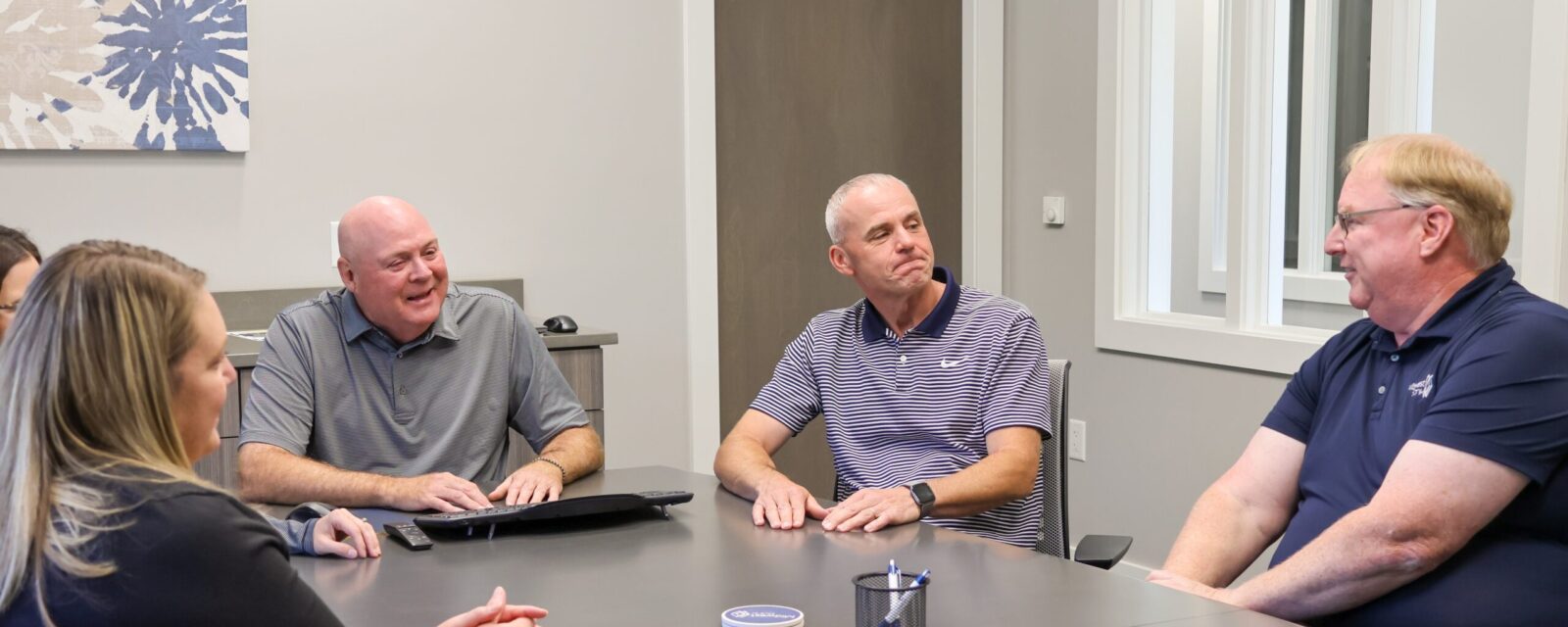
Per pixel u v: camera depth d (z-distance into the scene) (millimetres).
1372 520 1755
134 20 3260
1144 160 3959
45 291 1141
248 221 3428
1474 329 1812
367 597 1597
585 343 3367
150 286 1168
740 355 4152
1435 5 3426
